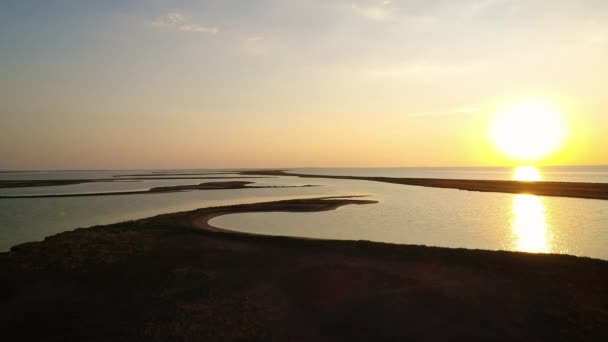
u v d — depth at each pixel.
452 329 10.80
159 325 11.41
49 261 17.39
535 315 11.50
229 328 11.20
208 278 15.30
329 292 13.60
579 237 24.66
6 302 13.27
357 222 30.45
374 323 11.30
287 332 10.98
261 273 15.87
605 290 13.19
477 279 14.41
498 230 27.05
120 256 18.36
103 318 11.95
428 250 18.11
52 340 10.68
